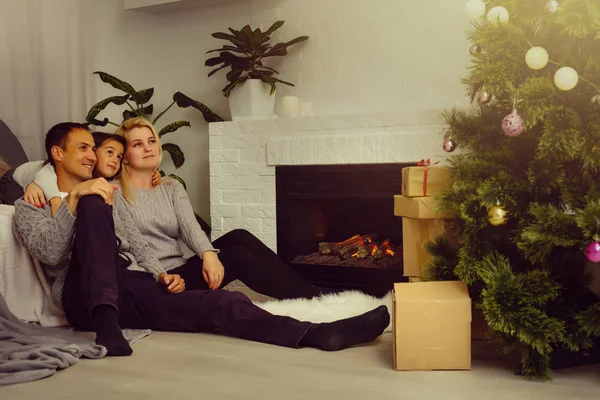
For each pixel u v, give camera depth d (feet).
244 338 7.48
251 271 8.86
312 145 11.33
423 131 10.41
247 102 12.14
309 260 11.69
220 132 12.30
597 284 7.50
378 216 11.70
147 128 8.79
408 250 7.63
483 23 6.55
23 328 7.57
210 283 8.38
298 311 8.50
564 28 5.80
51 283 8.23
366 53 11.94
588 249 5.30
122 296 7.82
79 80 14.73
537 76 6.15
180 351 6.98
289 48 12.64
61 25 14.53
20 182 9.11
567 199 5.83
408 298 6.22
